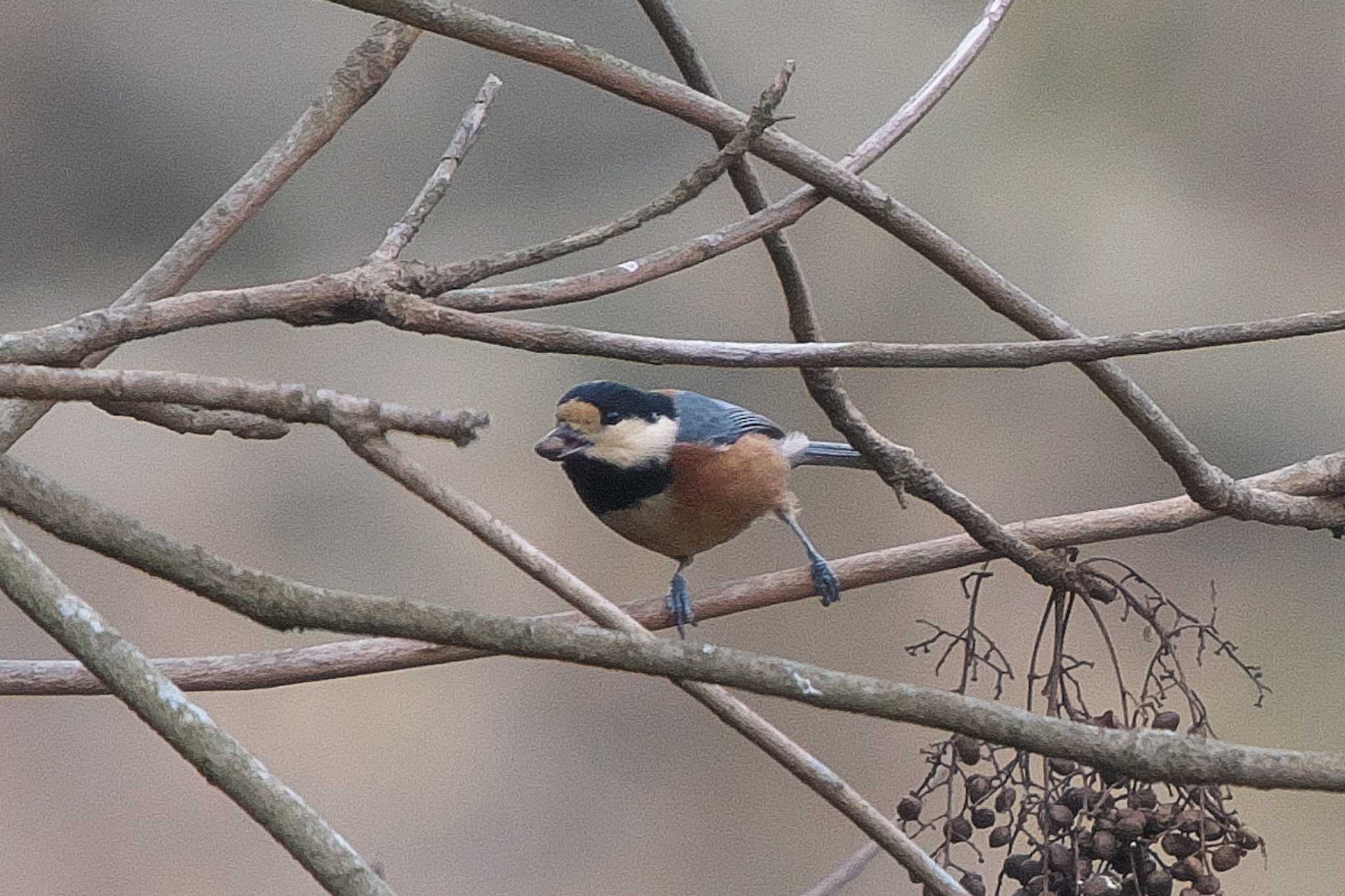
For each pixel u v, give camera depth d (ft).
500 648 10.50
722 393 47.01
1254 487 18.66
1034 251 47.09
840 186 16.84
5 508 10.38
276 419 11.63
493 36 15.26
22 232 45.14
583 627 10.66
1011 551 18.13
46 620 10.03
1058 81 48.57
